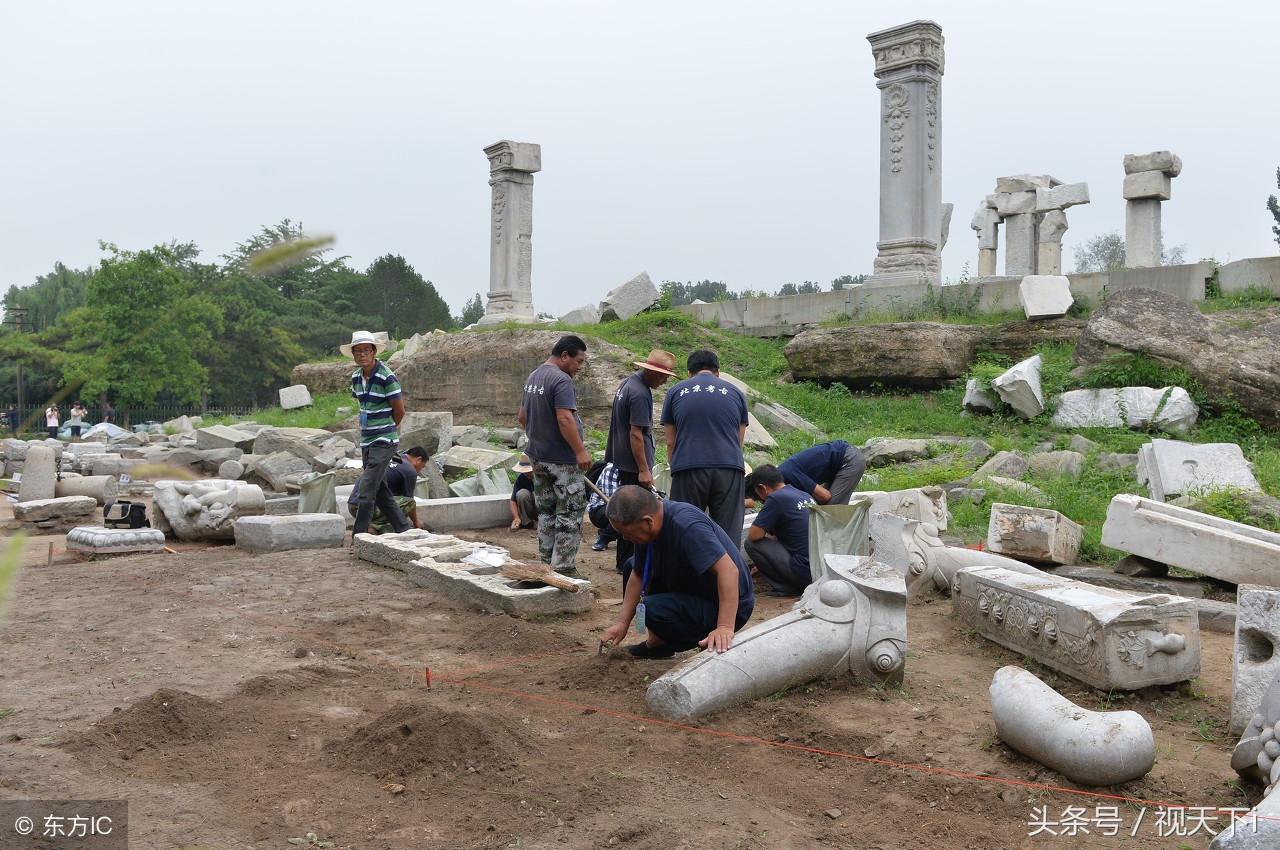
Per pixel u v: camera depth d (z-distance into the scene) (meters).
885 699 4.64
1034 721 3.77
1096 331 12.63
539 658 5.26
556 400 7.04
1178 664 4.70
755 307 19.45
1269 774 3.38
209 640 5.49
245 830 3.13
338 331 50.97
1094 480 9.88
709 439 6.21
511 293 23.73
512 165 23.58
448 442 14.36
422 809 3.33
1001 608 5.57
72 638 5.49
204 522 9.03
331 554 8.23
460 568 6.90
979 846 3.19
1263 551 6.22
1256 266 14.20
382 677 4.86
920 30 17.12
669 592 5.05
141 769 3.61
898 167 17.53
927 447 12.01
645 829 3.20
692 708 4.24
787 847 3.14
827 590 4.85
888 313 17.11
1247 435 11.27
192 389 34.72
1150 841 3.22
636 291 20.58
